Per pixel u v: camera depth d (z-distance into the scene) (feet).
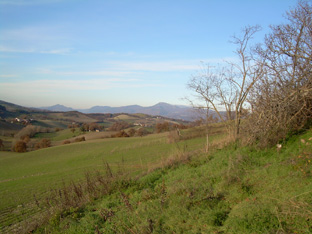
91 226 22.13
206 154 38.78
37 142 276.41
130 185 34.30
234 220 15.55
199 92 49.11
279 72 29.32
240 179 22.95
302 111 27.14
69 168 119.03
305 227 13.10
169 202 22.39
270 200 16.96
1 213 47.26
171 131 140.97
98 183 39.09
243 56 43.47
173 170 36.40
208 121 49.62
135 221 20.35
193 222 17.53
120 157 123.75
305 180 18.13
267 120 28.86
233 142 38.01
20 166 158.30
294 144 26.07
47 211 30.50
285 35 30.91
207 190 23.04
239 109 41.75
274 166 23.16
